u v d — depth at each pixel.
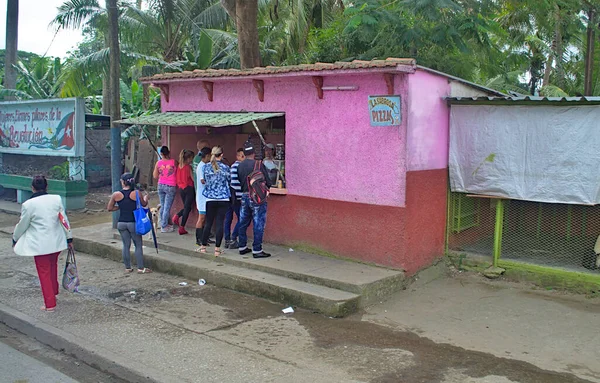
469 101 7.77
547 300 6.89
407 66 6.96
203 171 8.68
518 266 7.58
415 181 7.46
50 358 5.69
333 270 7.43
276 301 7.08
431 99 7.71
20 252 6.56
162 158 10.20
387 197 7.48
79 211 14.26
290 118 8.51
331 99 7.96
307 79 8.21
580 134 7.05
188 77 9.57
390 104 7.12
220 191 8.38
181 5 18.73
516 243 7.93
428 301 6.98
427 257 7.85
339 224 8.02
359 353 5.42
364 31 12.06
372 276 7.14
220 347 5.59
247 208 8.23
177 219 10.12
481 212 8.20
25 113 15.61
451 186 8.14
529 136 7.43
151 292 7.58
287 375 4.91
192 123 8.38
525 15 16.61
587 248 7.35
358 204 7.78
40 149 15.17
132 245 9.54
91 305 7.02
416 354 5.39
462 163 8.02
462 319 6.36
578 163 7.10
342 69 7.38
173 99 10.43
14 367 5.37
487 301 6.92
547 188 7.33
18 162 17.00
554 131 7.23
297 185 8.52
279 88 8.63
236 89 9.29
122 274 8.54
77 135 14.16
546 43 19.31
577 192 7.12
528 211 7.87
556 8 16.02
